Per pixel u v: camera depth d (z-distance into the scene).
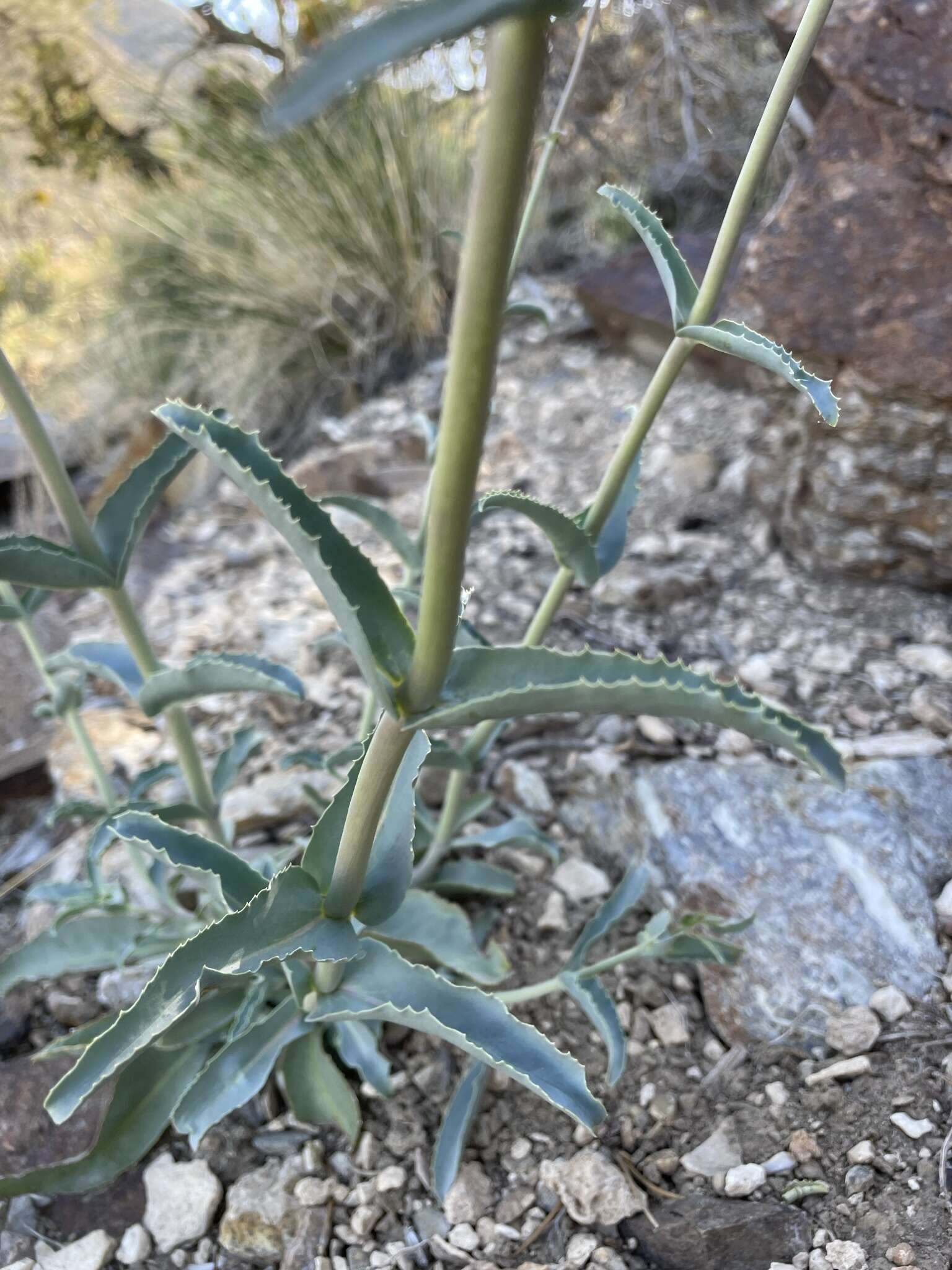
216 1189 0.27
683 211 0.82
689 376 0.65
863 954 0.30
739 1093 0.28
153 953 0.31
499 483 0.58
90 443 0.75
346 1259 0.26
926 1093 0.27
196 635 0.51
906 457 0.43
